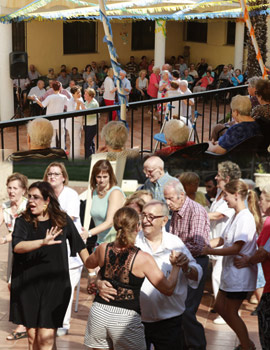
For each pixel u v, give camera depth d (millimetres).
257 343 5297
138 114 17188
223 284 4941
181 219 4918
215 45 24125
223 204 5648
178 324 4445
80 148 10883
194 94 7664
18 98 15898
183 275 4395
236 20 19891
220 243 5270
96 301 4055
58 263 4352
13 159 5797
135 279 3963
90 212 5539
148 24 23594
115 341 3992
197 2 9078
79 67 22250
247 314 5867
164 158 6070
